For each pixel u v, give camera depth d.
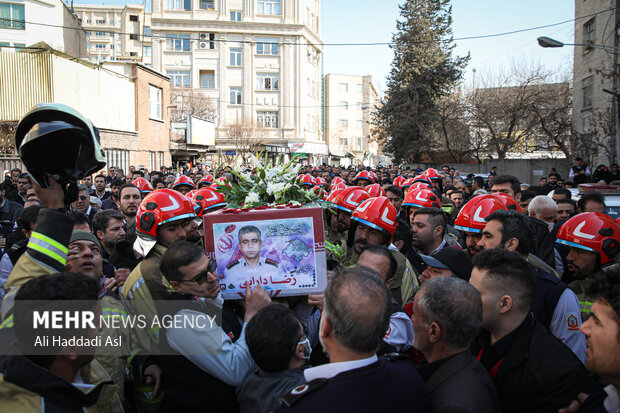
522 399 2.29
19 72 16.56
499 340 2.41
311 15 52.12
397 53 37.03
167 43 46.56
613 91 19.06
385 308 2.00
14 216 7.10
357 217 3.93
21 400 1.88
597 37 21.30
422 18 36.31
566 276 4.18
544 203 5.52
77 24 35.19
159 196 3.27
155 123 25.23
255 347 2.40
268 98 48.12
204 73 47.50
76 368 2.04
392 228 3.89
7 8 28.20
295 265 2.93
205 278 2.64
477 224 4.04
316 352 3.05
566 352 2.35
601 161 21.31
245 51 47.31
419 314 2.24
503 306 2.39
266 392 2.39
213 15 46.91
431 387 2.13
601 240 3.44
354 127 74.31
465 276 3.20
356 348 1.96
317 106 53.78
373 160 79.38
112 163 20.53
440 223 4.47
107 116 20.39
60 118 2.09
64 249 2.26
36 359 1.94
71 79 17.84
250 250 2.93
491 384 2.12
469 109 32.22
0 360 2.08
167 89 26.81
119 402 2.47
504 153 29.72
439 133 34.59
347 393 1.89
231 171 3.40
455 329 2.14
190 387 2.64
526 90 29.69
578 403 2.15
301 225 2.94
